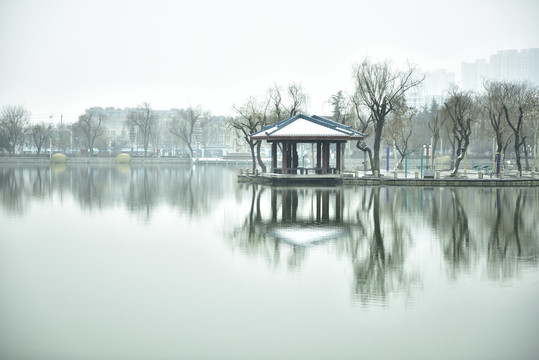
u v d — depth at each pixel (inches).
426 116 5073.8
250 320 547.8
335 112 3329.2
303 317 556.4
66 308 583.8
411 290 644.1
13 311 575.2
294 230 1047.0
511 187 2137.1
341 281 681.0
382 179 2224.4
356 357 469.4
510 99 2940.5
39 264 775.7
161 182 2472.9
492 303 597.0
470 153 4608.8
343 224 1116.5
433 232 1018.1
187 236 991.0
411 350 482.9
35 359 468.8
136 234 1016.2
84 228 1090.1
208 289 649.0
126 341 500.1
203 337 507.8
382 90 2401.6
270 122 2910.9
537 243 913.5
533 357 469.4
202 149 7032.5
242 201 1577.3
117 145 6033.5
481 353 477.4
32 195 1788.9
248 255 826.8
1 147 5260.8
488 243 914.7
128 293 633.6
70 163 5044.3
